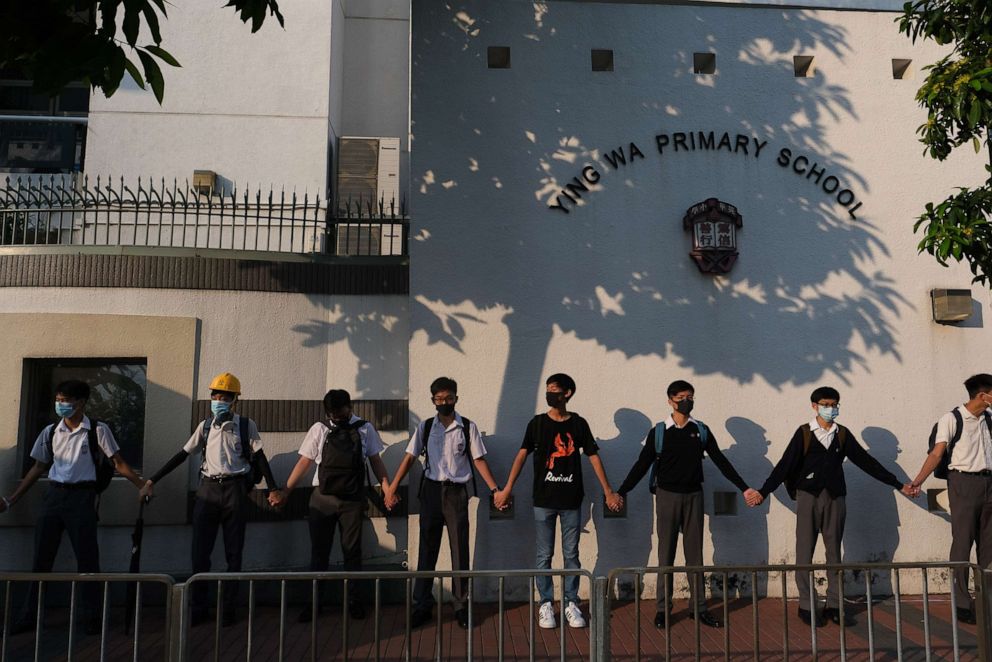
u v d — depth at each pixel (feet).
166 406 22.41
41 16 13.70
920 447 23.29
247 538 22.43
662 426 20.53
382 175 32.58
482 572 14.16
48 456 19.99
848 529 22.75
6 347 22.25
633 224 23.48
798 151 24.23
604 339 22.94
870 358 23.53
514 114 23.62
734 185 23.91
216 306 23.08
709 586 22.22
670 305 23.24
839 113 24.50
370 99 36.37
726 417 22.91
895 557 22.72
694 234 23.27
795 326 23.47
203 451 20.56
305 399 23.24
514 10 24.07
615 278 23.20
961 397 23.62
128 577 13.91
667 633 14.64
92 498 20.01
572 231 23.29
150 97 30.63
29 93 32.42
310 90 31.50
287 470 22.81
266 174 30.71
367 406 23.21
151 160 30.27
